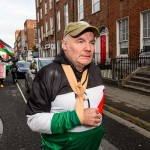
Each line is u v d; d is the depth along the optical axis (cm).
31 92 175
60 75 173
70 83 172
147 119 643
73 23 174
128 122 660
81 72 180
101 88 185
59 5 3200
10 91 1376
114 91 1130
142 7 1369
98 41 1970
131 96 986
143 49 1372
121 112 727
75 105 169
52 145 174
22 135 573
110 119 696
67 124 160
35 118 167
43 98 171
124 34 1590
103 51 1872
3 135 575
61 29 3158
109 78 1444
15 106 935
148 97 949
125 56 1565
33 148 491
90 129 174
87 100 175
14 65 1792
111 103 871
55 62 179
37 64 1093
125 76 1378
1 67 1553
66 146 172
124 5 1545
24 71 2180
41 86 171
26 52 7150
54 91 170
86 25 170
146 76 1160
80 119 160
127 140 519
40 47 4681
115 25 1667
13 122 691
